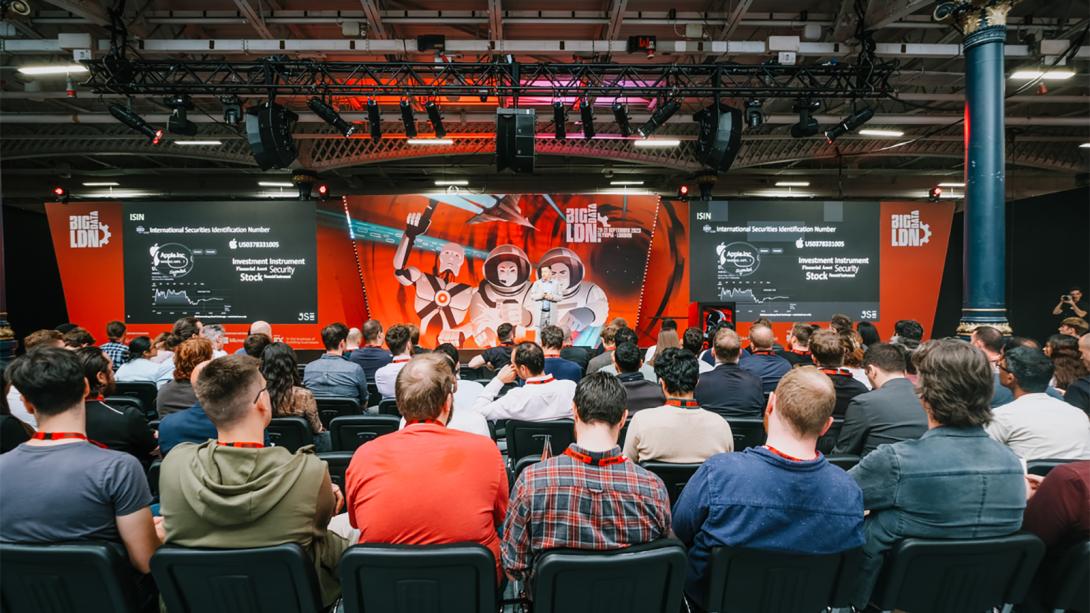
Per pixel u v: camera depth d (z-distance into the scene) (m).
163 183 16.09
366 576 1.43
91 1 6.04
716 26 7.11
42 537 1.50
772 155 12.58
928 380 1.63
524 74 6.86
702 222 9.51
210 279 9.35
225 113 6.68
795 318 9.53
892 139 12.20
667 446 2.27
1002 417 2.26
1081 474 1.55
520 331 9.41
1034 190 16.09
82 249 9.27
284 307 9.46
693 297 9.55
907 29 7.15
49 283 12.76
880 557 1.63
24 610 1.50
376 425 2.99
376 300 9.41
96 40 6.59
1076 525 1.55
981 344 3.39
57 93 8.34
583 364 5.96
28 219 12.23
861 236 9.52
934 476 1.54
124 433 2.64
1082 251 11.12
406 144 11.91
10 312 11.74
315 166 12.24
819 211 9.50
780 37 6.52
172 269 9.32
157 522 1.88
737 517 1.48
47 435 1.59
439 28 7.34
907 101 8.91
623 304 9.48
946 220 9.52
